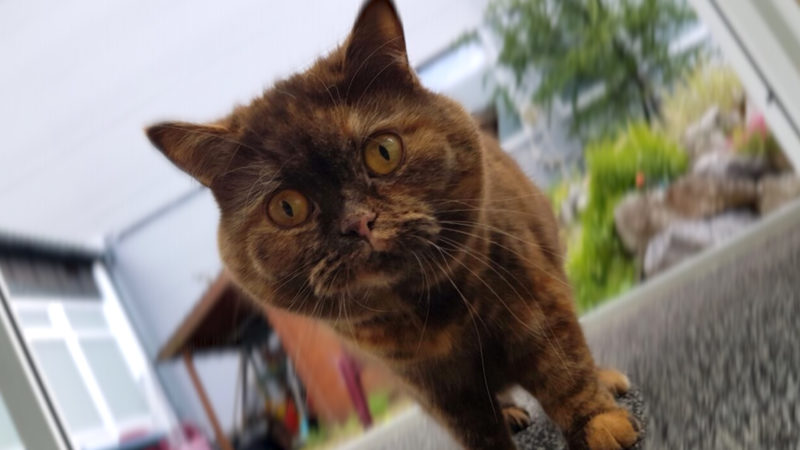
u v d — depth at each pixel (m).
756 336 0.28
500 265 0.26
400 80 0.27
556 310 0.27
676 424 0.25
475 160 0.27
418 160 0.26
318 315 0.27
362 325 0.27
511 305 0.26
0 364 0.31
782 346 0.26
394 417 0.36
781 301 0.30
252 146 0.26
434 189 0.25
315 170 0.25
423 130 0.26
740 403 0.24
